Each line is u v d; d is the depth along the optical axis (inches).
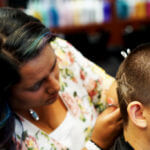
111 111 43.1
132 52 39.0
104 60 118.0
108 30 126.0
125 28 126.6
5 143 34.0
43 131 40.5
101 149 41.6
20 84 31.6
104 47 120.4
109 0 123.0
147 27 125.0
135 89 35.4
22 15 32.2
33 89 33.0
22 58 29.8
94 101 49.8
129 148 38.6
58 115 42.8
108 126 40.9
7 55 30.0
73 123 43.8
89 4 119.0
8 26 30.8
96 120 44.2
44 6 112.9
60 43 46.9
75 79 46.8
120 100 38.5
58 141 41.6
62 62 45.4
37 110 40.6
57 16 115.9
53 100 37.2
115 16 125.0
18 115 38.9
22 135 38.5
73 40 115.7
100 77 49.3
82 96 47.4
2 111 32.9
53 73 34.2
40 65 30.9
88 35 121.1
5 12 32.5
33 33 30.6
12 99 34.6
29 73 30.6
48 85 33.9
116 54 121.7
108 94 46.0
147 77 34.4
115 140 41.8
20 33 30.3
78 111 45.7
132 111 34.8
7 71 30.3
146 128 35.1
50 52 32.3
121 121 41.0
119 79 38.9
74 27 119.7
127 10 124.3
